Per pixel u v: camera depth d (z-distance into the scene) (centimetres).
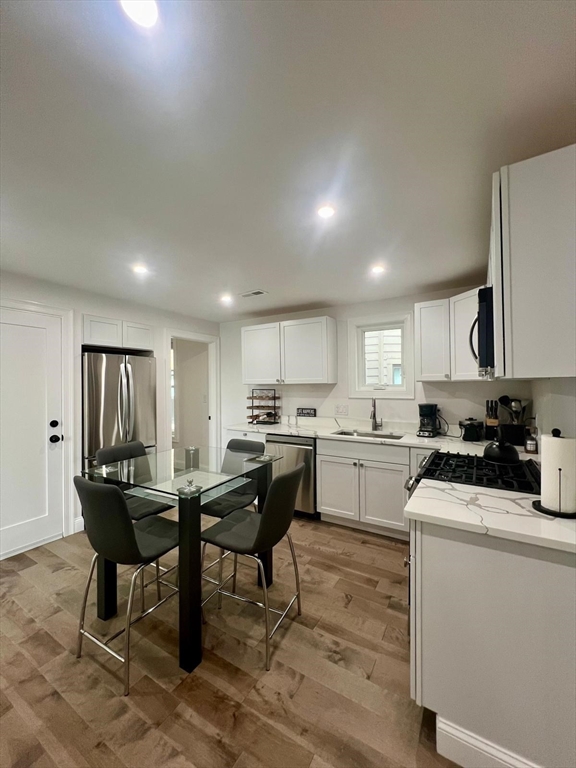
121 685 151
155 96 102
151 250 224
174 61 91
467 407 314
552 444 122
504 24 83
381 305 358
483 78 98
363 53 90
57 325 298
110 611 194
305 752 124
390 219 184
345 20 82
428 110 109
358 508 308
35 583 230
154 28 82
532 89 101
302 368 379
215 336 480
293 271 267
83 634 168
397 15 81
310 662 164
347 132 119
